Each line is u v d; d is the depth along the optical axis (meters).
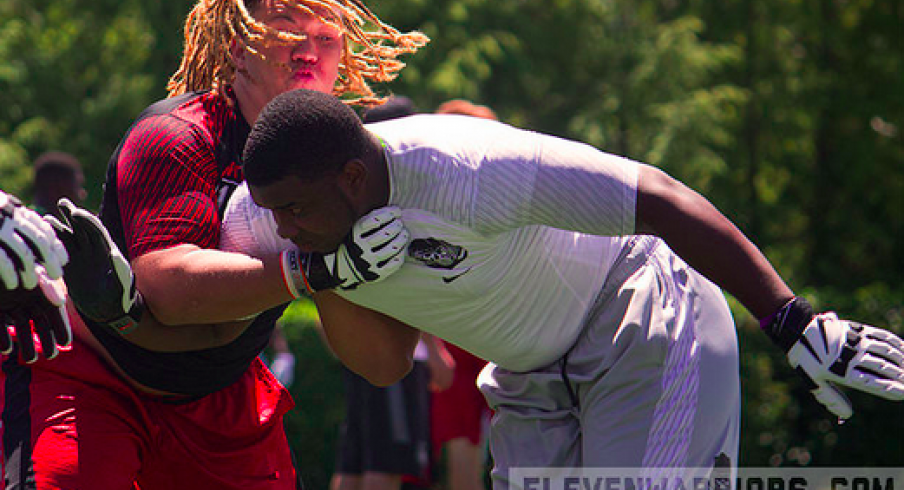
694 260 3.90
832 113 23.17
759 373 10.61
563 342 4.43
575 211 3.86
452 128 3.97
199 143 4.21
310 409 11.07
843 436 10.38
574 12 26.33
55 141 24.72
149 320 4.16
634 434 4.34
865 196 23.33
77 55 26.78
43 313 3.90
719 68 22.88
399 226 3.81
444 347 8.80
